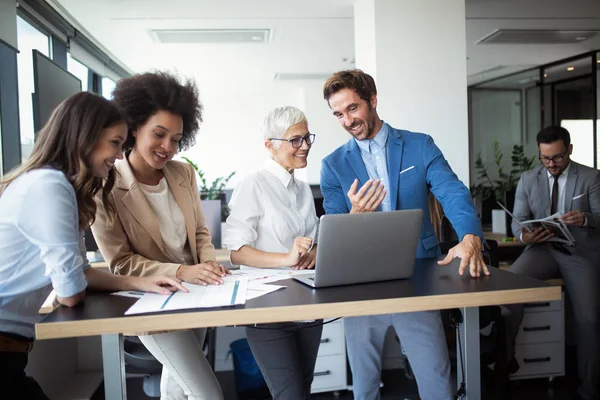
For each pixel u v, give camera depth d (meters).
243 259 1.76
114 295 1.33
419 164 1.90
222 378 3.33
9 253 1.26
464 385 1.55
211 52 5.46
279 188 1.89
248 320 1.11
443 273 1.50
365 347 1.84
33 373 2.75
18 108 3.02
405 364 3.05
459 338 1.68
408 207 1.90
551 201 3.19
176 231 1.70
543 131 3.09
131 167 1.61
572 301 2.97
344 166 1.98
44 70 2.88
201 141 8.12
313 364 1.91
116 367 1.32
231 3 3.92
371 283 1.38
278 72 6.65
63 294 1.20
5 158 2.96
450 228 2.95
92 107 1.28
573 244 2.89
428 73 3.50
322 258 1.29
